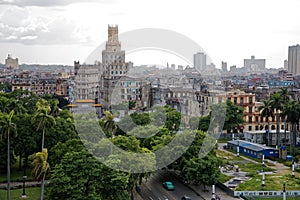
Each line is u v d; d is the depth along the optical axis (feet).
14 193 292.81
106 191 230.89
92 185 226.38
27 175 336.90
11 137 297.53
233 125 512.22
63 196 224.94
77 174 225.56
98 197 222.28
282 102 454.40
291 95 591.37
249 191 294.46
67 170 227.61
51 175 236.02
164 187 311.68
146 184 320.50
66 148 280.92
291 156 408.46
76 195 220.84
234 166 368.07
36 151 331.16
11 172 347.56
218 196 284.00
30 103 513.45
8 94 550.77
